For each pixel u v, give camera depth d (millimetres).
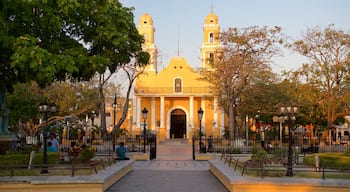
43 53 12289
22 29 13258
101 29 14320
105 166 15484
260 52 31203
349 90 32062
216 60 33750
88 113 39188
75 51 13602
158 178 15477
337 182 11078
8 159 14070
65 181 11258
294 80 33594
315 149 26203
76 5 13094
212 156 24797
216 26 53469
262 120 42125
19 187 11156
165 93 51531
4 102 16500
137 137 35531
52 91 32719
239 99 36719
